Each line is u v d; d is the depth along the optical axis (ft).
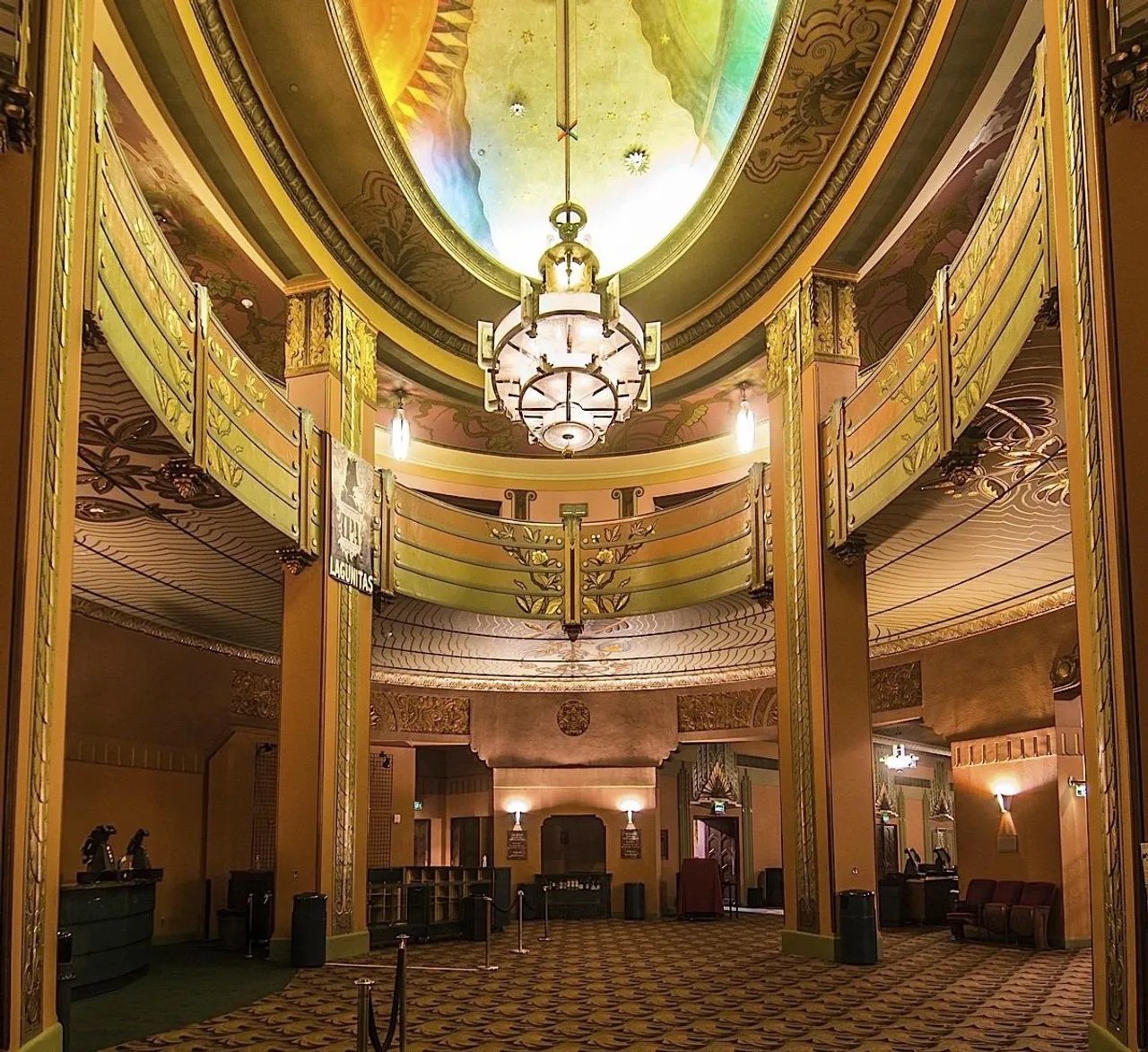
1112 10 17.52
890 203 38.34
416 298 49.96
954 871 63.05
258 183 37.91
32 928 18.43
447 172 48.34
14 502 18.56
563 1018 26.81
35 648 18.85
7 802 17.75
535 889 58.34
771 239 44.80
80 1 21.61
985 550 38.14
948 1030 24.75
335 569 39.78
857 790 37.73
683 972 35.22
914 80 33.58
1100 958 18.30
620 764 60.03
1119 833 17.21
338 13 34.30
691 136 48.24
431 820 68.44
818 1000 29.30
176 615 46.80
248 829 52.26
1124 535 17.19
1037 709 45.14
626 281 49.73
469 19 44.29
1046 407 26.71
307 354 42.78
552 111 49.75
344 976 34.76
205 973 35.60
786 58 35.32
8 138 19.12
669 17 44.91
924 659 51.90
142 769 46.26
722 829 69.15
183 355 28.45
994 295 25.90
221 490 31.07
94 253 22.13
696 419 58.49
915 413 31.42
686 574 49.83
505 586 51.55
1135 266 17.70
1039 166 22.67
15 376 18.84
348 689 40.68
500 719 60.44
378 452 56.80
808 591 39.83
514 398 38.78
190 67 32.40
